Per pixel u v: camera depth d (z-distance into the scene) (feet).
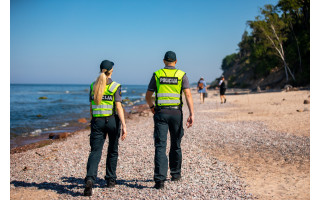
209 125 32.86
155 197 11.60
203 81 70.74
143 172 15.74
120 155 19.97
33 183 14.52
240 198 11.46
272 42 118.11
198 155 19.25
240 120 36.63
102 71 12.84
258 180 13.85
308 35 107.55
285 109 44.62
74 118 55.57
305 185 12.82
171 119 13.07
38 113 65.82
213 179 13.99
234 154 19.57
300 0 115.65
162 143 12.99
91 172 12.30
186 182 13.51
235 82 230.48
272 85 129.59
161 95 13.12
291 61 122.93
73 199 11.91
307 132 25.85
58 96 171.73
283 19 125.59
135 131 31.76
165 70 13.32
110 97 12.66
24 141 31.71
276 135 25.55
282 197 11.51
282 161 17.40
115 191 12.64
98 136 12.69
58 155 21.49
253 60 143.84
